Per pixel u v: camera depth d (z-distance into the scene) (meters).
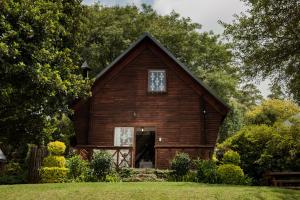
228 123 38.31
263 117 31.73
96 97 24.19
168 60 24.30
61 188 13.79
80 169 18.48
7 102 15.05
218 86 36.91
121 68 24.42
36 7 15.34
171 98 23.81
